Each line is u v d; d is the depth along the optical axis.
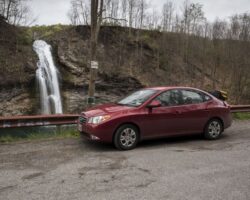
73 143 8.05
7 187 4.84
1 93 20.62
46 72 23.81
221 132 8.92
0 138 8.55
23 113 20.81
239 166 6.04
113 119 7.25
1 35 24.67
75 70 25.39
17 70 22.03
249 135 9.45
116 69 28.44
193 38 40.94
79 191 4.66
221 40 40.12
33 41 27.38
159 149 7.48
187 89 8.49
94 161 6.34
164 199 4.36
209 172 5.64
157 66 33.53
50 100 22.83
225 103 9.15
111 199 4.36
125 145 7.38
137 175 5.43
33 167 5.90
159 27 40.34
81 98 24.05
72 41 28.92
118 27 35.09
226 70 37.84
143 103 7.72
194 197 4.44
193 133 8.40
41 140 8.44
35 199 4.36
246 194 4.57
